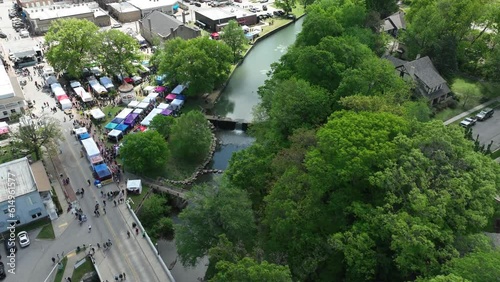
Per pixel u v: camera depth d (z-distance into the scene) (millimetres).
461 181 72438
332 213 81625
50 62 172000
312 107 116375
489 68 156750
